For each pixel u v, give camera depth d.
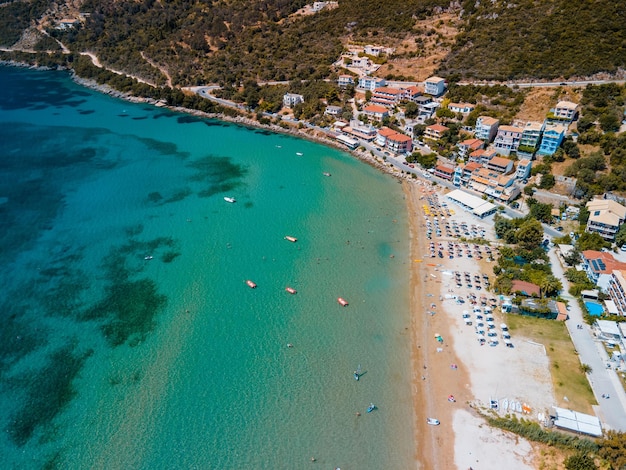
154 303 95.12
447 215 124.94
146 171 153.25
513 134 140.00
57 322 89.88
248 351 84.06
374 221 124.94
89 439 68.88
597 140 134.12
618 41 156.88
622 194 119.69
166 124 199.38
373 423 71.50
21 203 131.25
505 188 128.75
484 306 92.50
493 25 188.62
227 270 105.19
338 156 165.00
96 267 105.38
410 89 177.62
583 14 168.12
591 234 106.62
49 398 74.88
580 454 62.31
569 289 94.38
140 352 83.56
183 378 78.62
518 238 107.44
